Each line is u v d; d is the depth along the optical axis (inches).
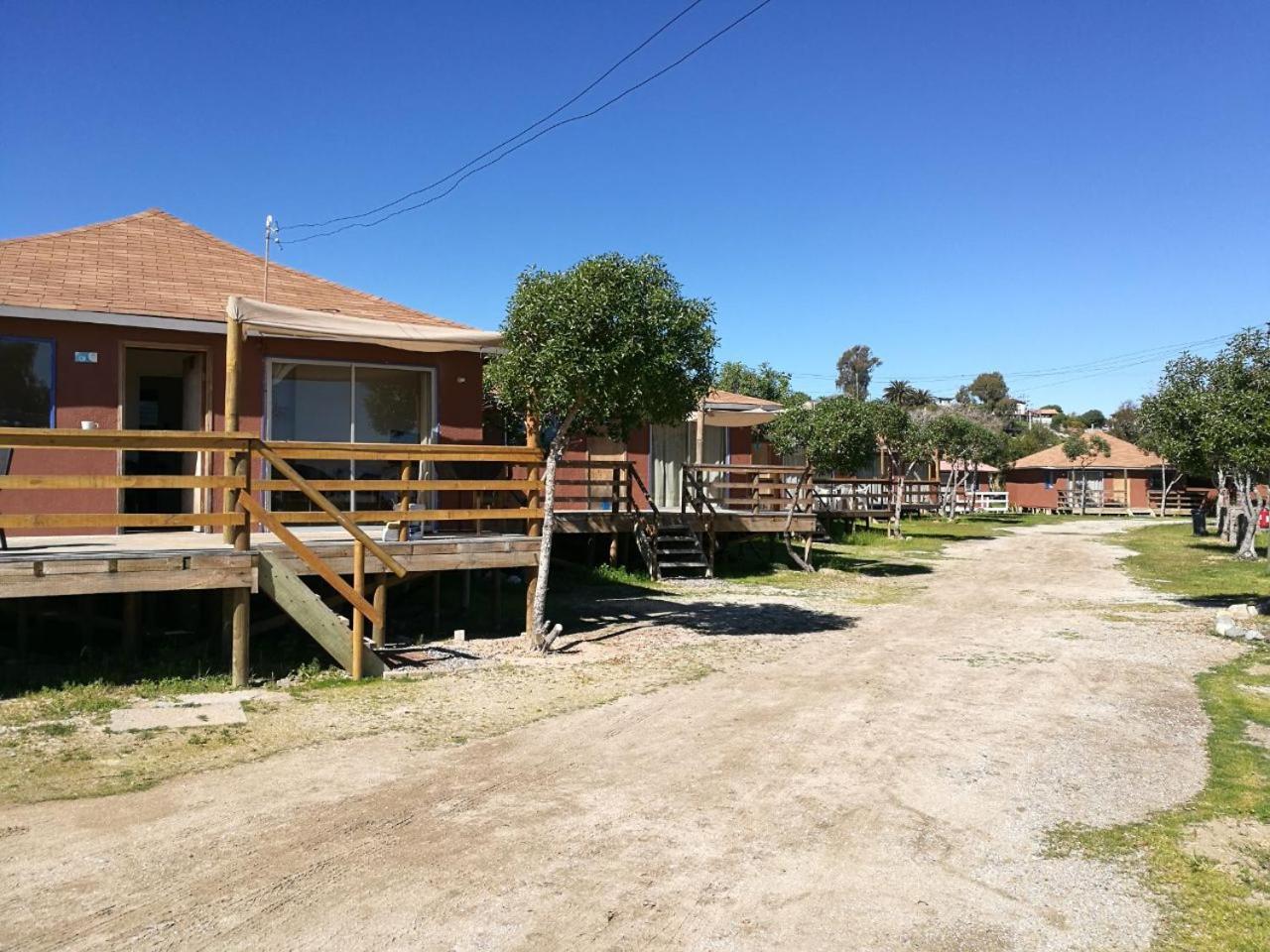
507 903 163.5
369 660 336.8
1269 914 167.0
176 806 204.2
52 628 373.4
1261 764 254.2
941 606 563.8
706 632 450.9
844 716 297.9
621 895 168.1
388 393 486.0
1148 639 450.3
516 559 398.6
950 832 203.2
